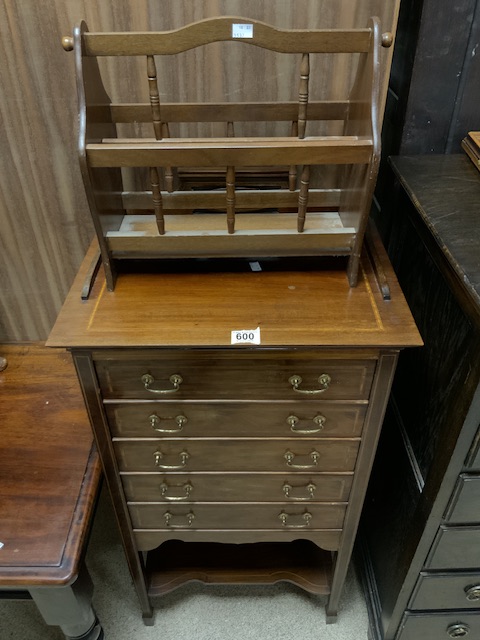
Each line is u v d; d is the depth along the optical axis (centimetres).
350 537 113
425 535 95
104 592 136
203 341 78
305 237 83
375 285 88
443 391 88
